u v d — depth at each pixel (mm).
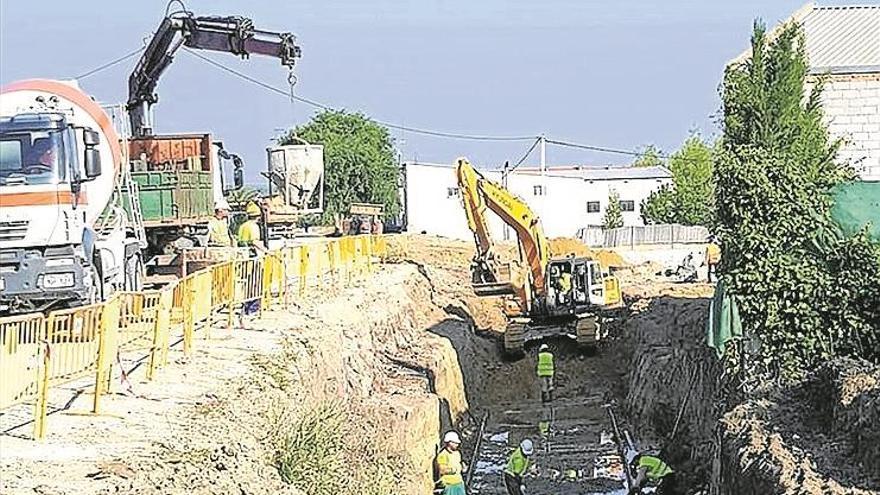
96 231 21156
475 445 28172
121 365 15766
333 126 86000
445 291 42469
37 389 12672
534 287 36375
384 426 22047
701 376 24469
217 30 32000
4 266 19156
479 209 36938
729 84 26531
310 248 28984
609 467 26297
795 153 25828
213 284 20297
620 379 34656
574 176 98938
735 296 20391
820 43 31109
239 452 13562
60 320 12945
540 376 33531
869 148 29047
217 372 17422
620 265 59469
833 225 21938
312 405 18312
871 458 13422
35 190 19188
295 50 32406
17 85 20562
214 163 32344
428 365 28422
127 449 12438
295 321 23344
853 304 19578
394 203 84312
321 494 15062
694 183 89000
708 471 21156
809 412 16547
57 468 11492
